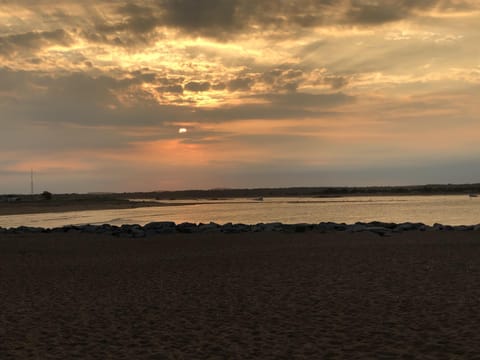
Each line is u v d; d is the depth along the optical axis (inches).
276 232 951.0
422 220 1753.2
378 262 567.2
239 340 298.7
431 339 289.3
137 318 353.7
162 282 487.2
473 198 5999.0
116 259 654.5
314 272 515.2
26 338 309.6
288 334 308.0
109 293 439.5
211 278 501.7
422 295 398.0
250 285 460.4
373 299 389.7
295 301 391.9
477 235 826.2
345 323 327.9
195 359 267.4
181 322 340.8
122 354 277.4
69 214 2539.4
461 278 463.2
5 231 1057.5
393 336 297.6
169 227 1020.5
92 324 339.9
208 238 873.5
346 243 754.2
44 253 725.9
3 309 384.2
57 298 421.4
